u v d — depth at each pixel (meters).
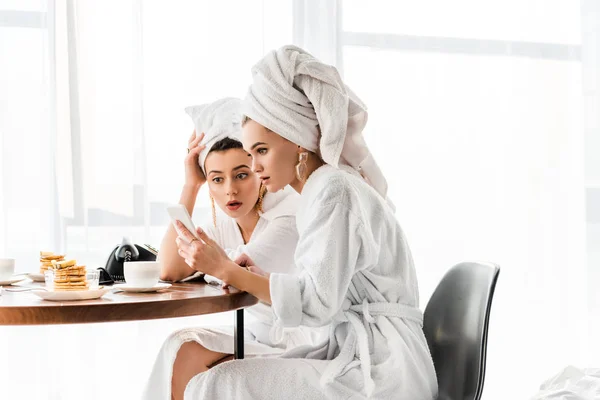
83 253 3.05
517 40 3.56
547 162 3.58
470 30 3.51
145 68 3.14
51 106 3.04
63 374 3.06
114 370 3.10
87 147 3.04
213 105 2.32
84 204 3.04
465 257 3.49
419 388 1.80
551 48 3.60
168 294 1.81
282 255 2.23
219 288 1.97
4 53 3.02
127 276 1.88
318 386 1.76
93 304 1.60
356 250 1.78
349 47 3.36
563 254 3.60
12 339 3.03
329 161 1.88
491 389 3.52
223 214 2.41
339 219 1.78
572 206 3.61
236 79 3.20
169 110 3.16
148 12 3.14
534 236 3.57
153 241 3.15
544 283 3.58
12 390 3.03
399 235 1.96
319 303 1.76
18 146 3.04
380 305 1.87
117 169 3.08
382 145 3.39
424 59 3.45
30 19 3.04
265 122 1.91
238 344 2.00
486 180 3.52
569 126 3.62
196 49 3.18
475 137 3.51
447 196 3.47
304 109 1.91
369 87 3.38
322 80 1.89
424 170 3.45
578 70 3.63
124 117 3.09
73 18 3.04
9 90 3.03
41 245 3.06
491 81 3.53
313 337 2.21
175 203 3.16
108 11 3.07
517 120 3.56
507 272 3.55
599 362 3.59
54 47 3.04
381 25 3.39
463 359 1.83
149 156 3.14
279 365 1.79
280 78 1.90
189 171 2.34
